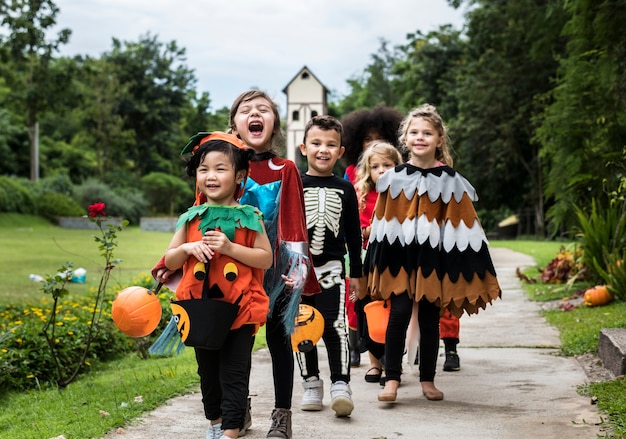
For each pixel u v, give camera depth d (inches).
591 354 237.6
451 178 187.0
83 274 510.6
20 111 2301.9
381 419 168.4
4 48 1804.9
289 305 148.1
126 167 2524.6
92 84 2245.3
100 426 159.0
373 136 261.4
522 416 167.6
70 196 1886.1
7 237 1156.5
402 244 185.3
